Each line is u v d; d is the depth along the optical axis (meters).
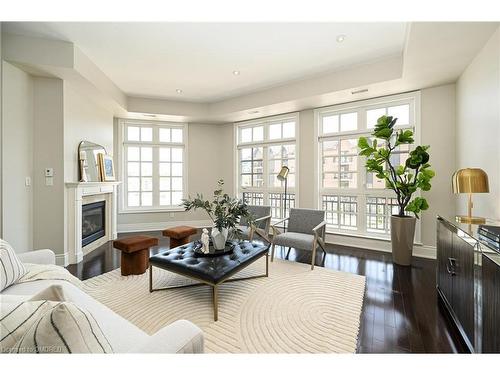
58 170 3.13
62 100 3.14
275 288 2.48
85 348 0.75
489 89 2.25
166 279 2.70
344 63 3.32
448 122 3.27
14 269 1.58
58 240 3.13
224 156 5.69
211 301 2.23
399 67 3.12
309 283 2.60
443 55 2.55
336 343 1.67
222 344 1.66
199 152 5.64
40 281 1.65
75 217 3.29
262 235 3.63
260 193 5.28
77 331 0.74
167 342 0.91
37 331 0.72
